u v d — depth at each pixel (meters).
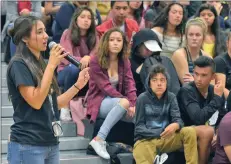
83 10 13.10
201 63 11.02
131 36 14.32
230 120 9.79
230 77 12.11
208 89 11.27
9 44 14.41
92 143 11.28
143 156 10.63
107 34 11.77
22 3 15.72
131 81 11.93
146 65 12.04
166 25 13.62
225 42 14.17
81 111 12.27
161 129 10.81
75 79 12.23
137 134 10.88
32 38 7.82
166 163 11.03
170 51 13.56
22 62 7.73
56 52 7.66
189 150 10.58
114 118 11.23
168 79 11.00
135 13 16.17
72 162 11.09
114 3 14.24
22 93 7.64
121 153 11.32
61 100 8.34
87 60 12.21
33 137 7.71
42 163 7.82
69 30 13.13
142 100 10.94
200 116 10.95
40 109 7.78
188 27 12.56
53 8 16.34
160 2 16.69
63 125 12.17
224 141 9.78
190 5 17.06
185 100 11.14
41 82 7.58
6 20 15.66
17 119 7.80
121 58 11.91
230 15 17.58
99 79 11.62
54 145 7.99
